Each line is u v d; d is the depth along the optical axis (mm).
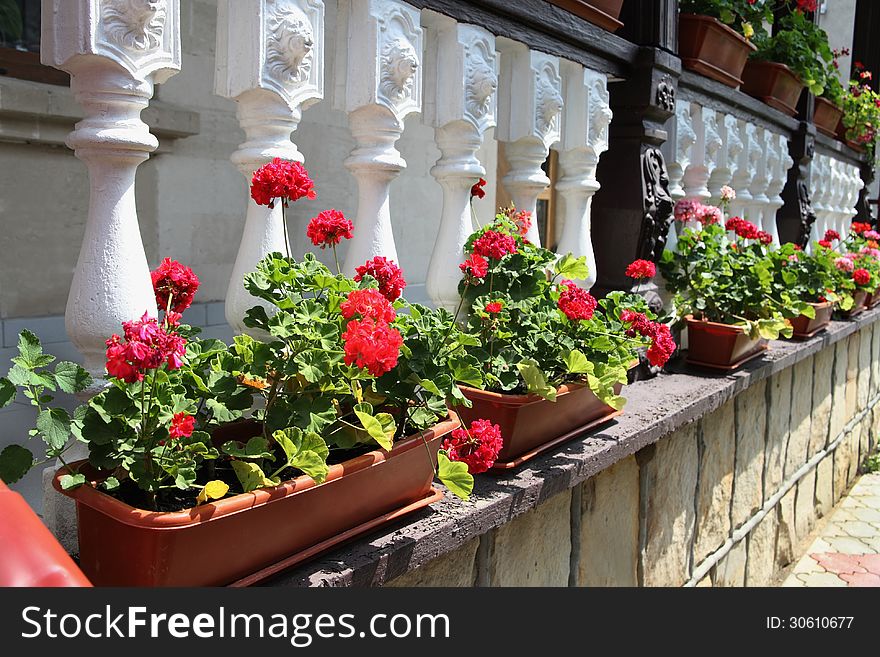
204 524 1049
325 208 4293
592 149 2389
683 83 2992
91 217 1252
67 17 1163
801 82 4129
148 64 1237
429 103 1915
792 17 4215
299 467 1163
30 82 3070
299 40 1441
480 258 1725
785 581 3857
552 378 1900
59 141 3201
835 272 4352
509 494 1650
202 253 3842
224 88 1456
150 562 1034
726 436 3062
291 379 1296
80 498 1077
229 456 1241
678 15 2873
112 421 1096
